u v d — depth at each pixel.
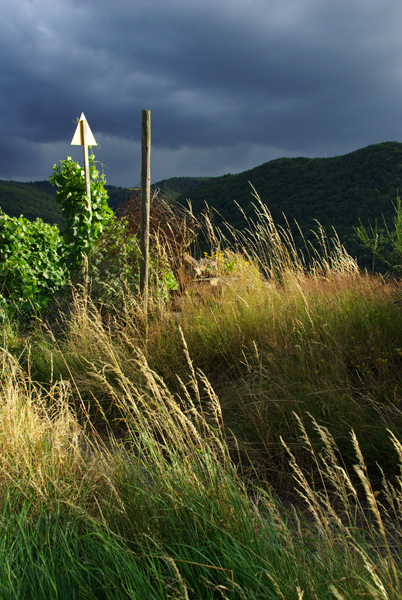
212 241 7.52
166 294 6.65
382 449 3.00
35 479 2.45
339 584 1.60
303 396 3.59
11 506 2.31
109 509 2.28
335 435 3.18
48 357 5.20
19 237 8.59
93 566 1.92
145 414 3.86
